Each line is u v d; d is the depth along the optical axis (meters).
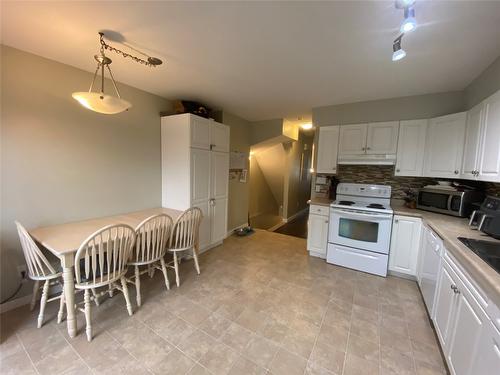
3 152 1.90
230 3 1.32
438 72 2.17
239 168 4.42
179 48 1.86
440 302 1.70
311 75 2.32
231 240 4.04
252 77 2.41
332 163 3.29
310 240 3.36
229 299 2.26
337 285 2.57
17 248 2.02
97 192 2.54
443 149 2.50
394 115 2.94
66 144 2.26
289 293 2.39
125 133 2.76
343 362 1.56
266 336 1.78
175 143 3.03
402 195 3.16
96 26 1.58
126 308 2.08
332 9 1.35
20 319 1.88
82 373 1.43
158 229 2.17
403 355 1.63
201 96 3.06
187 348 1.65
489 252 1.41
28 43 1.83
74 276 1.79
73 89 2.27
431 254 2.07
